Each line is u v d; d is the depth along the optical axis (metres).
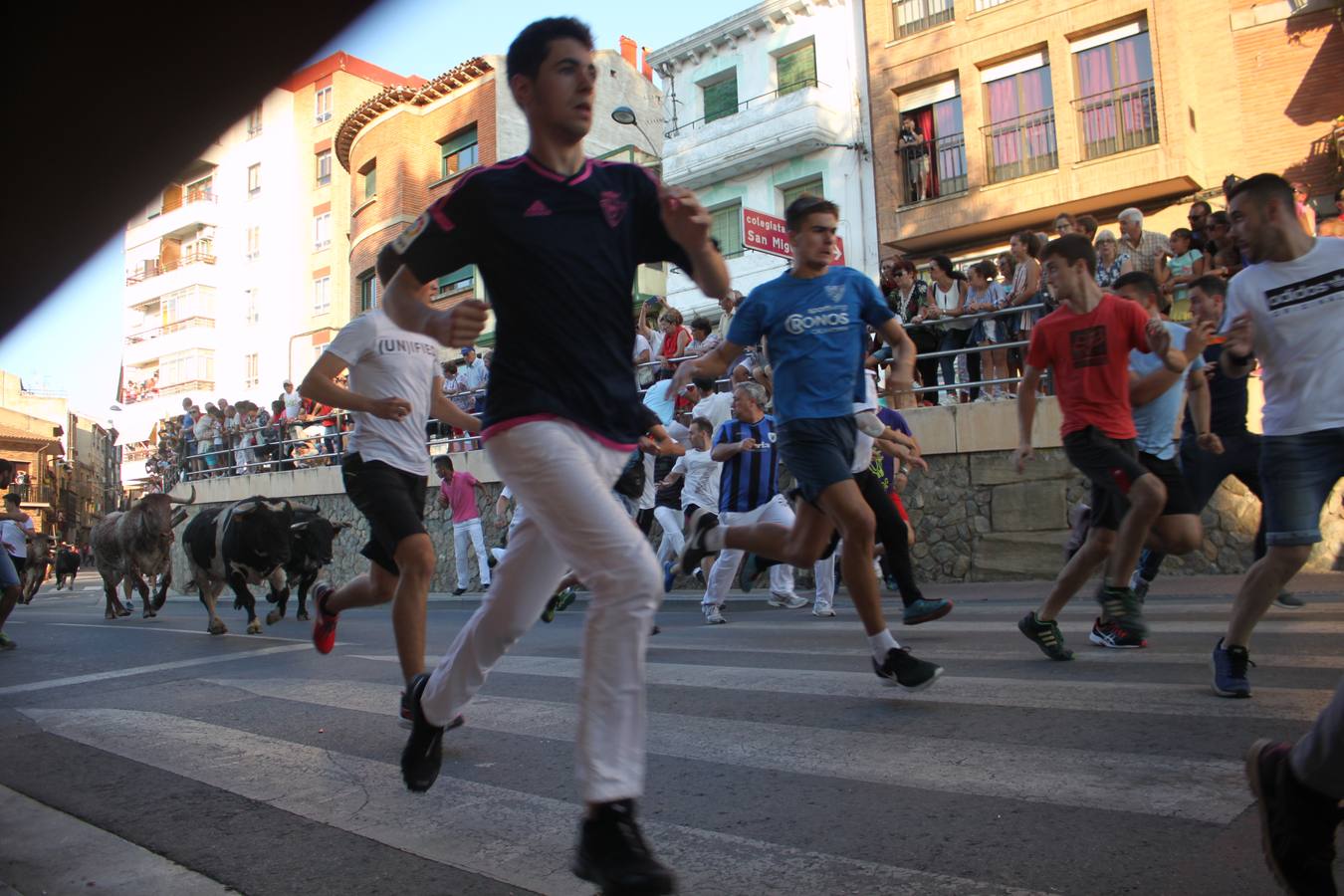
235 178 44.25
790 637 6.90
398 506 4.28
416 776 3.20
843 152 21.27
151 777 3.99
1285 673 4.47
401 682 5.90
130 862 3.01
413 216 29.86
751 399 7.91
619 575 2.37
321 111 41.47
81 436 86.62
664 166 23.66
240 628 10.77
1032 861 2.52
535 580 2.91
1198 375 5.85
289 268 42.28
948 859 2.58
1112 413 4.79
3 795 3.83
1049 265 4.88
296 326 41.91
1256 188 3.79
